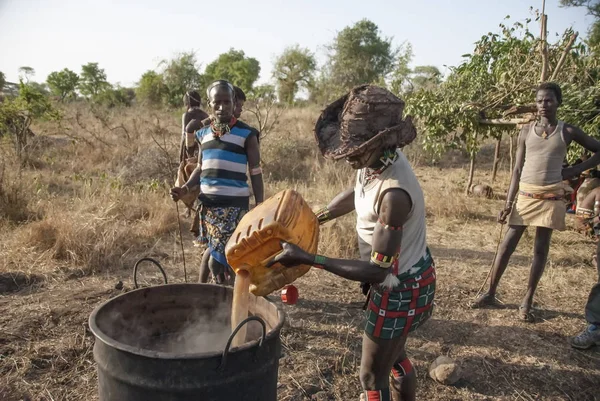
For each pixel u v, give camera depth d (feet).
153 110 80.07
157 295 8.30
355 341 11.97
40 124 51.57
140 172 29.86
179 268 16.25
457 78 23.77
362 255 7.44
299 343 11.76
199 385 6.20
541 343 12.15
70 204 21.49
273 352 6.93
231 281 12.08
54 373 10.21
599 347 11.99
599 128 17.33
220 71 150.20
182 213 21.38
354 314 13.35
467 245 19.66
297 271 7.33
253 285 7.27
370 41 122.62
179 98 101.86
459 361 11.32
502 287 15.42
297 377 10.46
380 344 7.45
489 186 28.17
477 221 23.21
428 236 20.75
